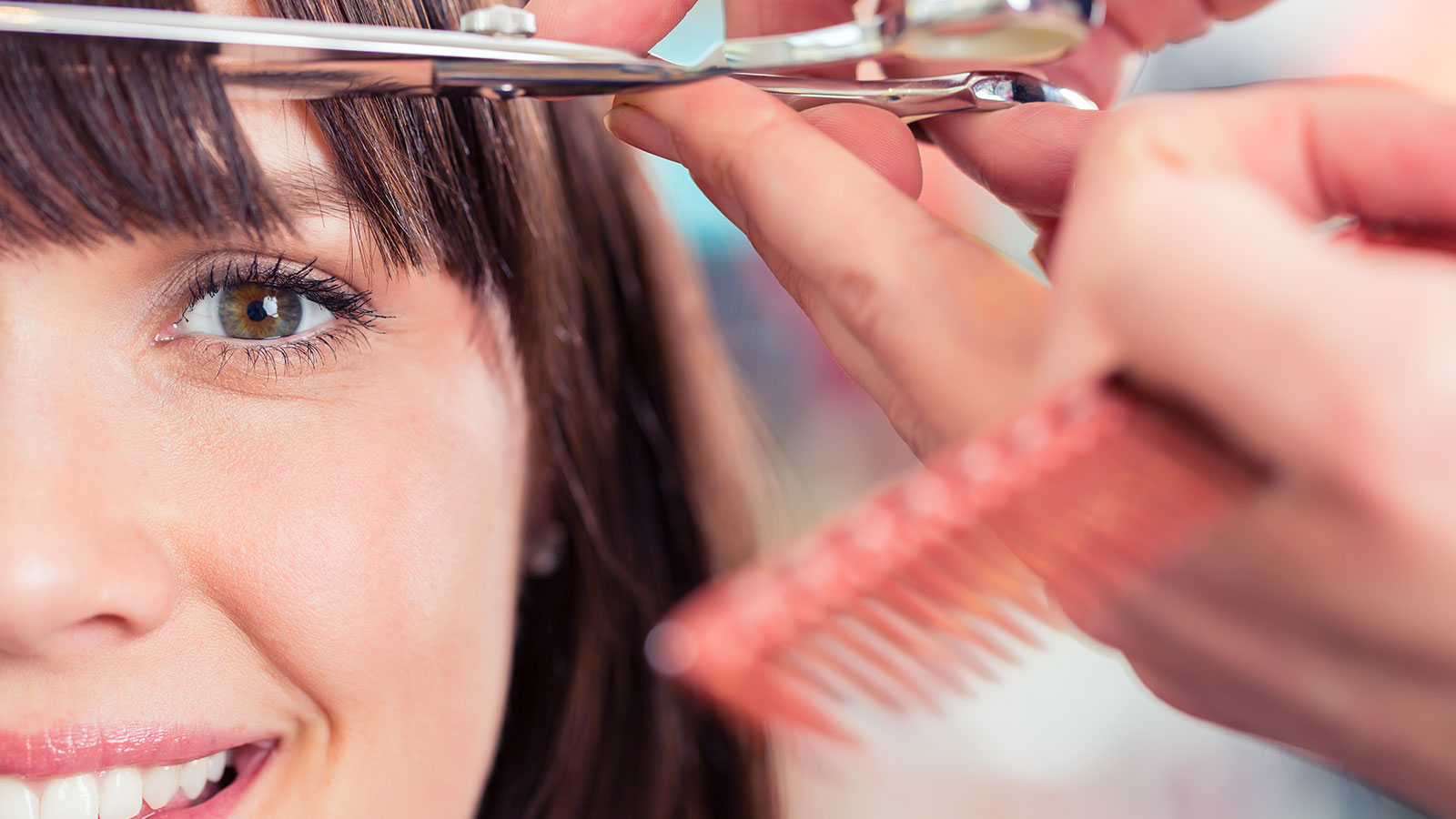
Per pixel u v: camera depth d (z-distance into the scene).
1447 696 0.27
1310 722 0.30
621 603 0.85
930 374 0.32
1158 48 0.74
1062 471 0.26
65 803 0.49
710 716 0.88
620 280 0.83
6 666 0.46
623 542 0.84
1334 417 0.24
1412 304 0.23
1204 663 0.31
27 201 0.40
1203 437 0.27
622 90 0.39
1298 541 0.26
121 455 0.46
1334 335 0.23
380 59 0.38
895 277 0.33
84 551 0.43
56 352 0.44
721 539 0.93
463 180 0.53
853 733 0.22
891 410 0.38
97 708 0.48
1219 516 0.26
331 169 0.46
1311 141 0.32
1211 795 1.51
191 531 0.48
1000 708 1.65
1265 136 0.31
